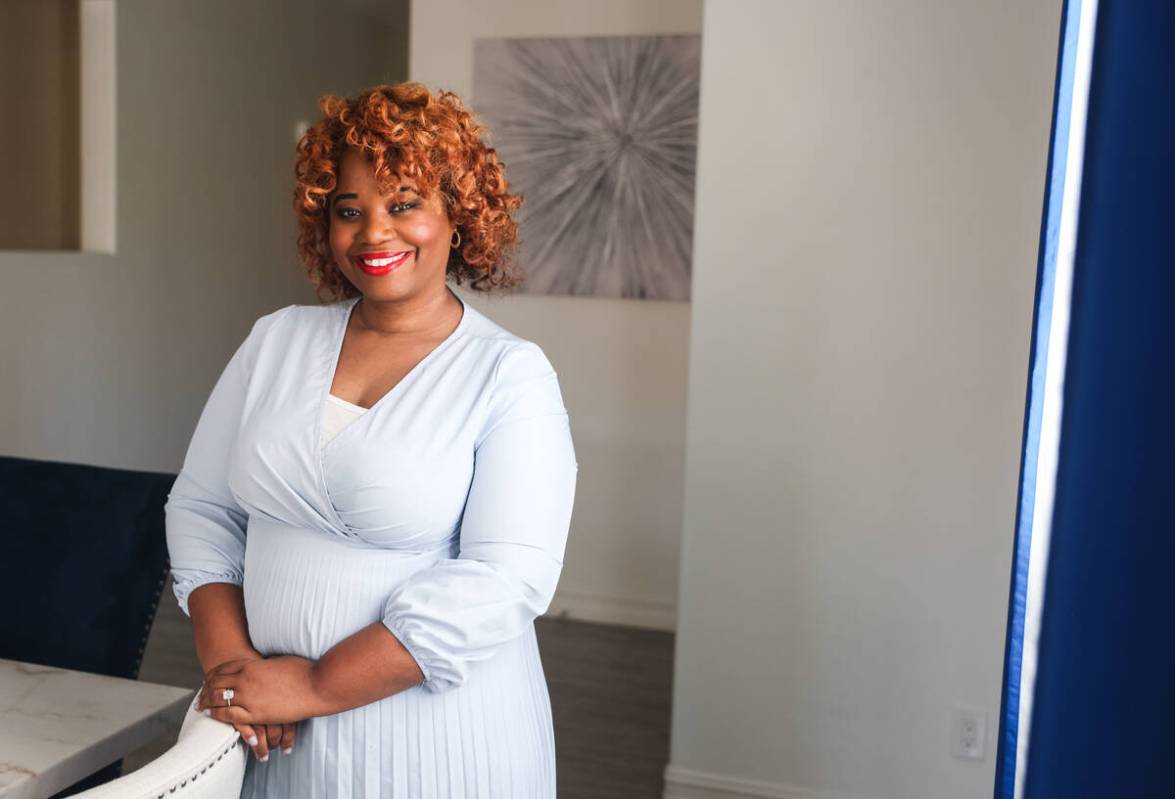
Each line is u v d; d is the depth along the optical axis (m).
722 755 2.53
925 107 2.26
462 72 4.30
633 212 4.22
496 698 1.23
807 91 2.32
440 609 1.13
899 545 2.38
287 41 5.99
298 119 6.20
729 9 2.35
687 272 4.20
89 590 1.75
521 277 1.46
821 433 2.39
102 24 4.48
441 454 1.19
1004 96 2.22
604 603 4.40
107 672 1.73
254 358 1.34
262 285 5.88
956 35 2.23
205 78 5.20
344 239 1.21
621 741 3.15
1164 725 1.13
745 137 2.37
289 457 1.20
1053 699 1.18
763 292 2.39
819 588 2.43
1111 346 1.12
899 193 2.29
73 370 4.59
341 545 1.21
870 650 2.41
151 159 4.83
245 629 1.27
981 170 2.25
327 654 1.16
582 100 4.21
